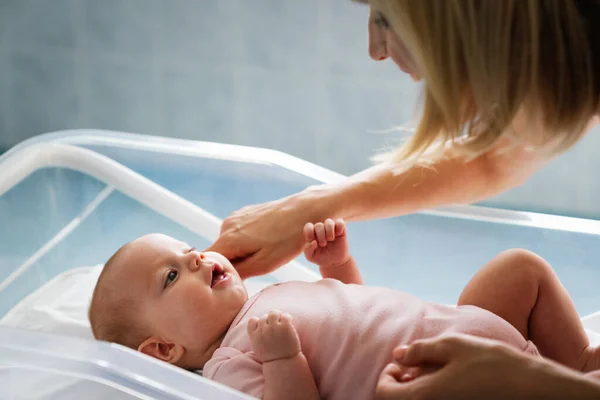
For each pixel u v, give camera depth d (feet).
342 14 9.15
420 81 2.67
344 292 3.50
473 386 2.32
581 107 2.35
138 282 3.62
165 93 9.89
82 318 4.14
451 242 4.51
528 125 2.44
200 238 4.99
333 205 3.86
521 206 9.25
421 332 3.18
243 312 3.59
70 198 4.87
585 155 8.87
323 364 3.23
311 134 9.71
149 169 5.21
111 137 5.20
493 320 3.19
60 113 10.13
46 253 4.67
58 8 9.73
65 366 2.92
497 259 3.52
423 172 3.92
